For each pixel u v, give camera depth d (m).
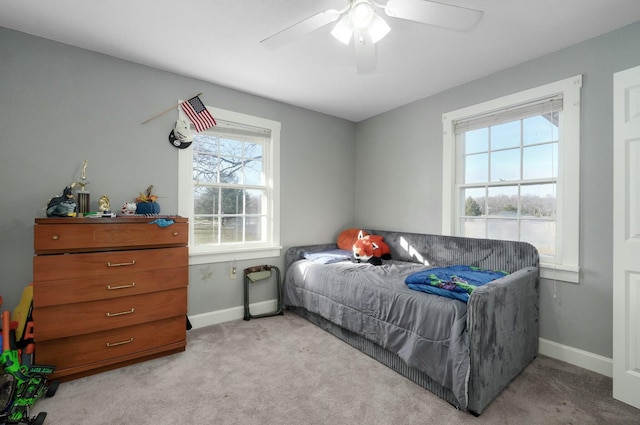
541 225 2.41
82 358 1.95
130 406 1.68
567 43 2.16
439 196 3.06
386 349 2.12
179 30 2.04
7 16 1.90
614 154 1.84
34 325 1.80
